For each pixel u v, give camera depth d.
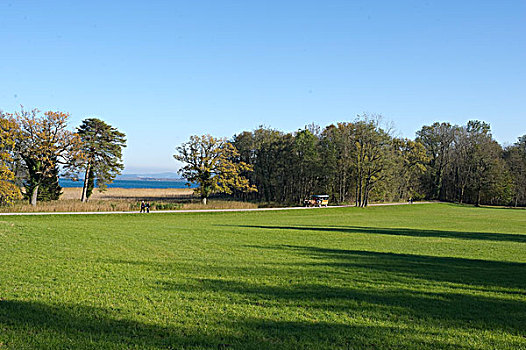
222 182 65.50
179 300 9.05
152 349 6.30
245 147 92.31
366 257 15.90
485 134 105.62
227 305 8.74
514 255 18.14
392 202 93.12
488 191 95.50
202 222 35.69
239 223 35.28
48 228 22.81
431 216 54.84
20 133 51.69
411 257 16.34
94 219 37.69
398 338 7.04
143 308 8.41
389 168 74.44
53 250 15.46
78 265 12.70
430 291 10.41
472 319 8.22
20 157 53.81
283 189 88.44
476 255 17.69
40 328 7.10
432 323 7.90
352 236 24.38
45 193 57.47
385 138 72.38
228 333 7.06
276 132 89.88
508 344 6.89
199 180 65.81
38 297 9.02
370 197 85.25
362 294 9.91
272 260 14.59
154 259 14.17
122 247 16.78
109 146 65.88
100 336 6.79
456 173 104.19
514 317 8.45
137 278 11.13
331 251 17.45
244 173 94.75
